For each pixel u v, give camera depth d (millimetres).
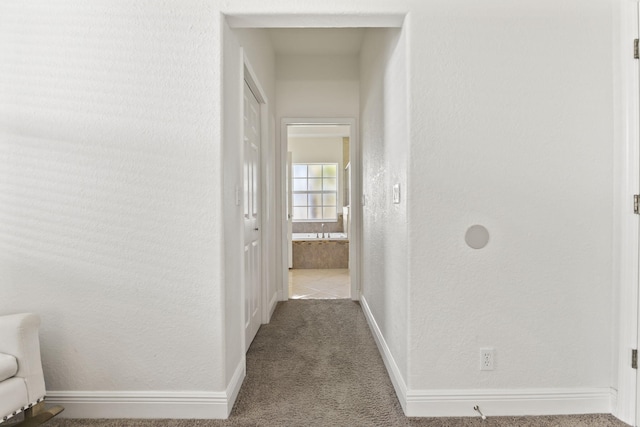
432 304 1853
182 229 1853
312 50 3963
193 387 1866
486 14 1828
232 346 2016
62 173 1861
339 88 4105
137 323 1870
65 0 1845
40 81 1861
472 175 1844
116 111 1853
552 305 1860
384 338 2539
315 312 3736
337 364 2482
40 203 1863
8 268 1870
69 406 1863
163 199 1854
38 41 1857
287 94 4094
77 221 1862
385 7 1833
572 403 1861
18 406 1594
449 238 1849
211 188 1846
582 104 1843
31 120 1863
